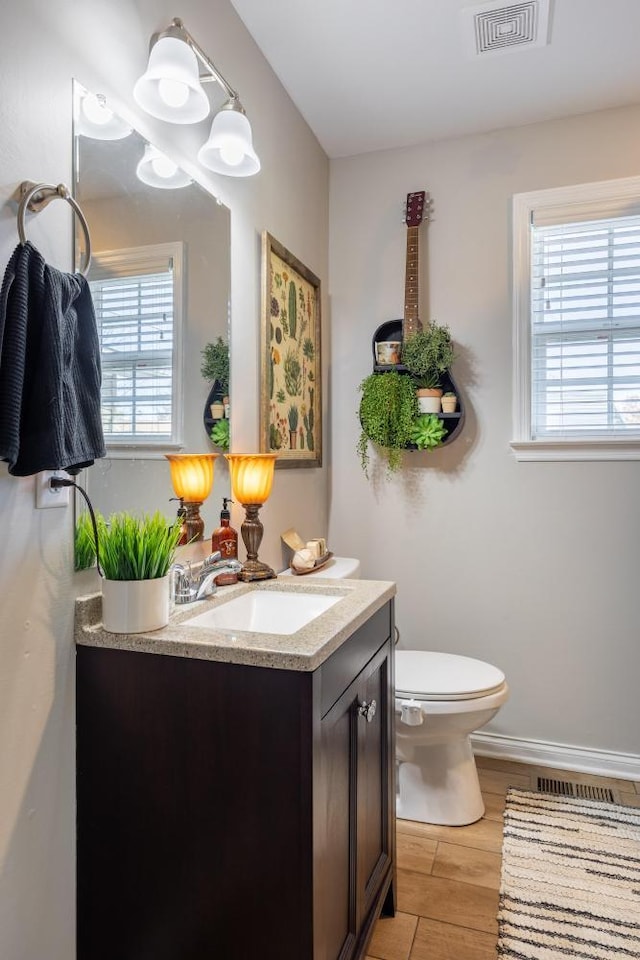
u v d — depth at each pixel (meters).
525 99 2.37
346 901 1.30
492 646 2.59
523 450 2.53
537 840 1.96
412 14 1.91
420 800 2.09
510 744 2.55
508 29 1.98
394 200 2.73
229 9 1.86
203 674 1.13
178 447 1.57
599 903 1.67
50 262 1.13
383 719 1.61
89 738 1.20
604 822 2.07
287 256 2.25
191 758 1.14
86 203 1.23
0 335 0.97
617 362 2.48
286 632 1.63
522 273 2.54
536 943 1.54
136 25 1.40
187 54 1.33
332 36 2.01
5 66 1.03
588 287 2.51
